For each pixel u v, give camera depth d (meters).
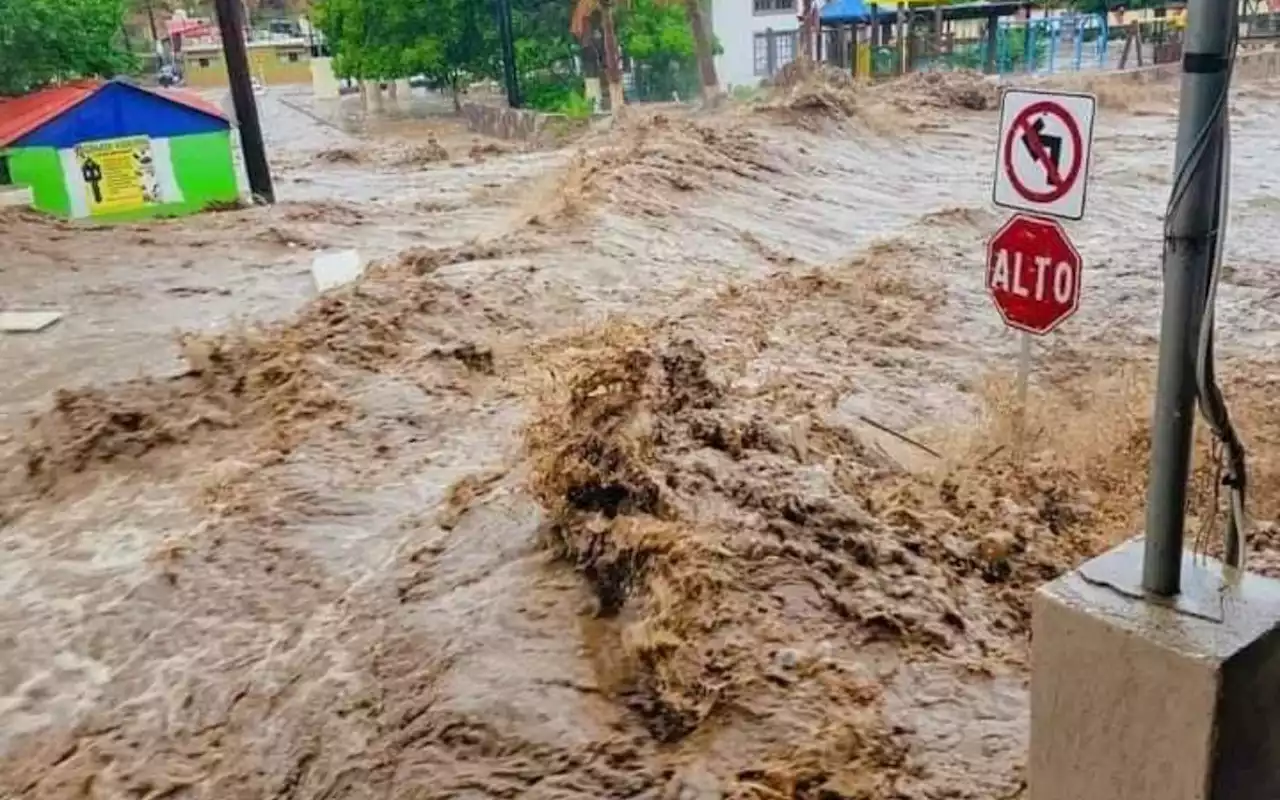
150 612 4.86
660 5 28.73
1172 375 2.18
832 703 3.26
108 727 4.12
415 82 41.28
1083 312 8.98
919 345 8.22
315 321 8.29
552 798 3.09
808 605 3.75
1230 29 2.03
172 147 15.62
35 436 6.94
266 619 4.69
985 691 3.38
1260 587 2.27
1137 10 31.67
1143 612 2.22
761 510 4.36
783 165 15.54
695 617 3.64
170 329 9.42
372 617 4.34
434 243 12.85
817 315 8.84
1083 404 6.84
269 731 3.86
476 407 6.77
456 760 3.33
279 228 13.66
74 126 15.02
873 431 6.29
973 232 11.70
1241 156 16.72
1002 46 31.31
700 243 11.34
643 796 3.04
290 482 5.90
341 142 28.80
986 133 19.41
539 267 9.74
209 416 7.01
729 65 33.91
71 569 5.34
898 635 3.64
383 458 6.16
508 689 3.57
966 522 4.75
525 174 18.22
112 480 6.35
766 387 6.56
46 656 4.63
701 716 3.28
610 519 4.32
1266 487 5.57
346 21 32.47
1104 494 5.38
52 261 12.19
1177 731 2.15
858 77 26.94
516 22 31.12
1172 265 2.15
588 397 5.37
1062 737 2.35
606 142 18.22
